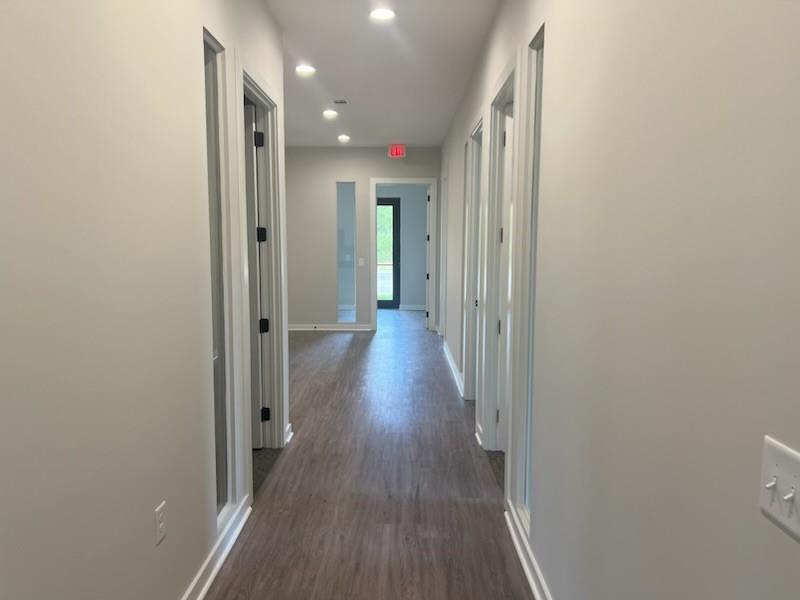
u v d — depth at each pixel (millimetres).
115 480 1469
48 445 1185
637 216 1215
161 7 1719
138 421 1594
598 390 1466
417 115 5820
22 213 1100
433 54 3869
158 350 1720
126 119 1504
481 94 3770
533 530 2184
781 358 740
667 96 1072
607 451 1400
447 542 2498
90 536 1351
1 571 1055
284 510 2783
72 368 1267
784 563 736
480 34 3480
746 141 816
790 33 718
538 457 2119
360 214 8102
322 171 8016
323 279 8188
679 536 1025
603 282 1431
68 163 1247
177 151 1850
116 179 1454
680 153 1020
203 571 2119
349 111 5641
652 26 1140
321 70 4238
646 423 1166
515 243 2547
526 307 2529
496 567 2309
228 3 2375
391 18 3252
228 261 2461
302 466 3328
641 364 1191
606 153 1410
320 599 2094
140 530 1614
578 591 1633
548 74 1991
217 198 2451
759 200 786
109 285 1423
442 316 7570
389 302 10609
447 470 3287
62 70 1223
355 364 6059
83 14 1300
